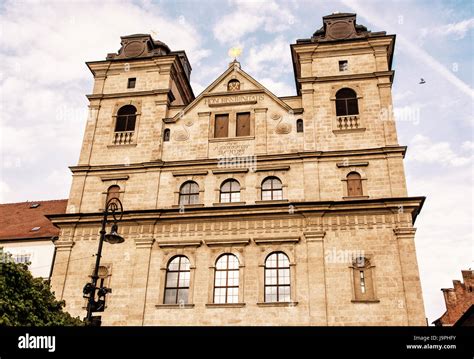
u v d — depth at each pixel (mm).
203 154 33531
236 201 31734
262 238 29750
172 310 28609
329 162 31766
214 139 33812
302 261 28844
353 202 29594
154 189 32656
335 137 32719
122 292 29562
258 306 27922
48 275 32531
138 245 30734
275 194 31578
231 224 30609
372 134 32500
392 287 27438
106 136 35375
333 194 30781
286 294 28328
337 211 29750
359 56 35656
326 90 34438
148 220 31297
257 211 30375
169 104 36406
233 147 33375
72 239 31719
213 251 29906
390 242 28609
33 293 20234
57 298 29906
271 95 34562
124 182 33438
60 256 31266
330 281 28062
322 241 29094
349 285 27797
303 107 33906
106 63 38000
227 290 28891
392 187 30391
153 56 37375
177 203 32125
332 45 36125
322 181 31234
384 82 34094
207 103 35281
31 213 39156
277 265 29125
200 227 30828
